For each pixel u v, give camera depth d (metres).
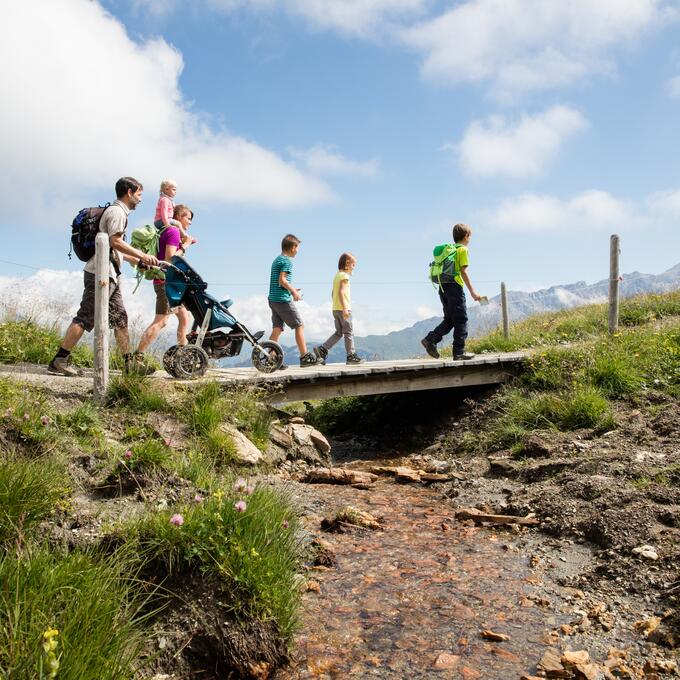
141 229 7.46
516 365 10.93
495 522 5.89
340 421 11.83
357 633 3.74
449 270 10.54
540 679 3.22
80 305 7.29
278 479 6.73
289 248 9.73
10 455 4.44
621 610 4.00
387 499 6.76
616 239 12.10
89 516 4.20
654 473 6.12
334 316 10.77
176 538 3.75
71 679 2.58
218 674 3.29
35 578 3.09
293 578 4.13
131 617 3.24
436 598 4.22
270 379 8.09
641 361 9.71
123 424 6.04
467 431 9.57
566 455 7.35
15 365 8.43
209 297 7.68
